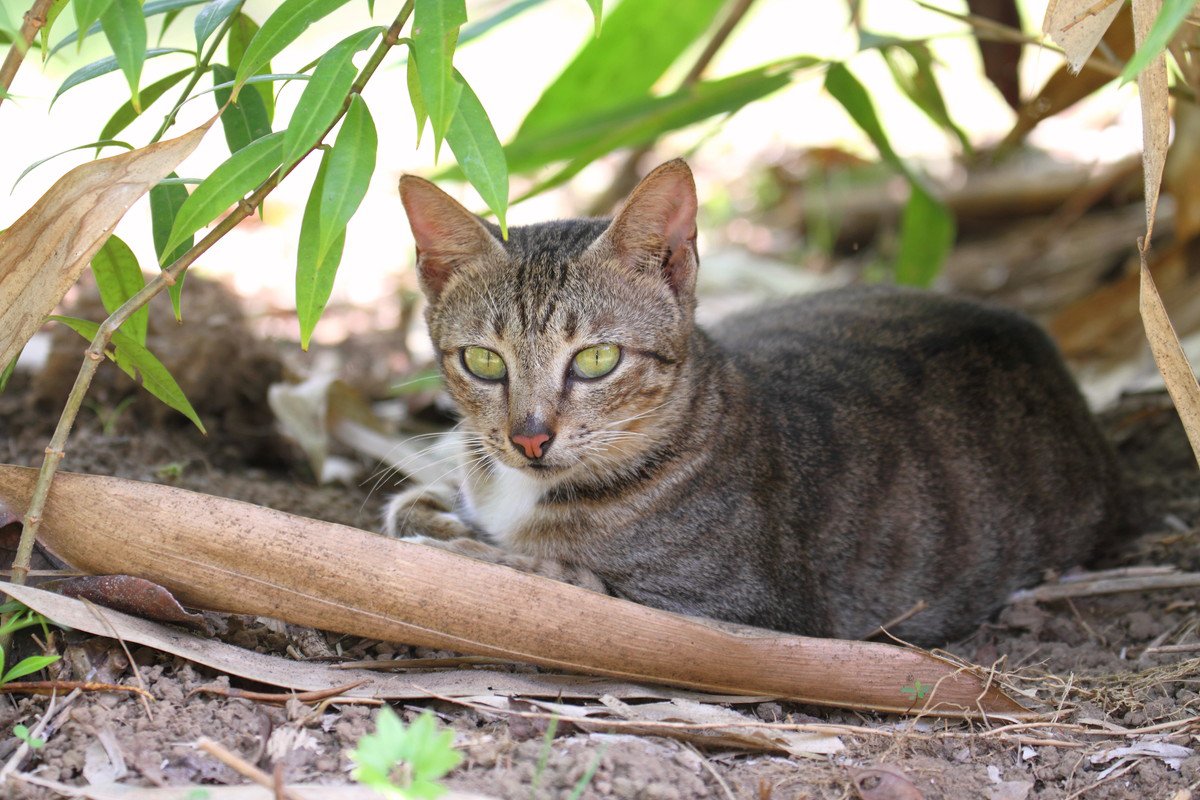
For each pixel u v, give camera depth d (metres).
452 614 1.00
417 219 1.08
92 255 0.99
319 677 1.01
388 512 1.13
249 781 0.96
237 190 0.98
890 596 1.13
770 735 1.00
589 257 1.07
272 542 1.00
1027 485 1.16
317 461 1.23
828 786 0.98
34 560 1.02
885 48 1.25
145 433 1.23
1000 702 1.02
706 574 1.08
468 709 1.00
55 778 0.95
